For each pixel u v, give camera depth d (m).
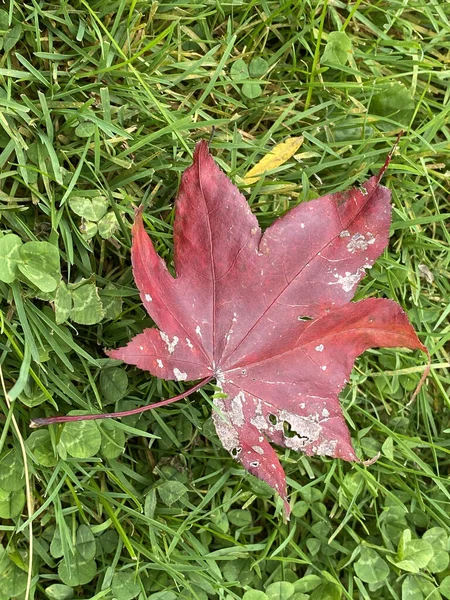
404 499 0.27
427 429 0.27
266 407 0.22
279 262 0.21
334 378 0.22
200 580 0.24
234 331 0.22
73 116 0.22
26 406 0.23
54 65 0.23
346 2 0.27
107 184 0.23
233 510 0.25
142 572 0.24
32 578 0.23
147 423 0.24
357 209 0.22
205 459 0.25
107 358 0.23
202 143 0.20
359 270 0.22
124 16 0.24
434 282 0.27
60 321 0.22
